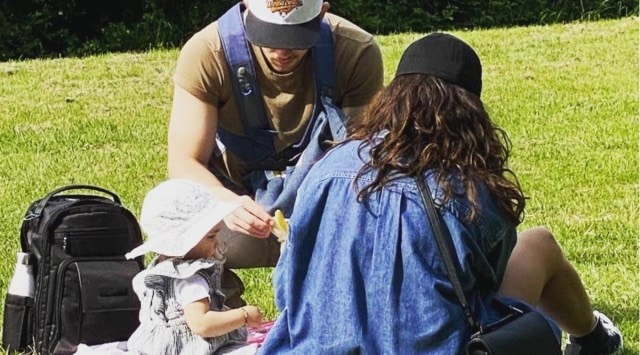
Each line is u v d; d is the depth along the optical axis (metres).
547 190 7.41
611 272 5.56
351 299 2.87
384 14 18.94
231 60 4.08
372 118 3.03
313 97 4.19
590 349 4.11
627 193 7.35
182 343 3.68
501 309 3.05
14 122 10.11
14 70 12.96
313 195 2.94
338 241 2.90
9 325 4.44
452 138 2.94
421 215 2.86
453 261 2.86
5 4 17.84
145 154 8.80
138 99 11.23
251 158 4.28
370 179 2.90
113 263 4.42
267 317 5.01
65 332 4.32
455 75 3.02
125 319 4.37
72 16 18.25
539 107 10.46
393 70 12.60
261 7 4.00
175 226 3.74
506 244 3.00
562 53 13.48
